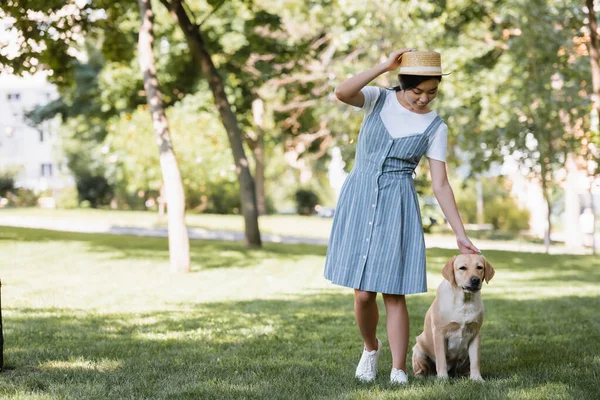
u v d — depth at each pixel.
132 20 20.81
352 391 4.55
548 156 21.84
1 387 4.63
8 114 58.34
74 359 5.66
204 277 13.35
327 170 48.88
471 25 21.33
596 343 6.78
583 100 20.81
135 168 30.58
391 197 4.80
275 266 15.70
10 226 23.98
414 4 18.66
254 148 36.41
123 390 4.62
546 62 20.69
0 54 15.07
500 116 20.12
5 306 8.91
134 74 22.92
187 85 23.09
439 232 35.06
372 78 4.70
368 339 4.99
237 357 5.91
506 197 39.47
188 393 4.57
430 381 4.86
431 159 4.90
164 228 27.42
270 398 4.45
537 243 30.55
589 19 13.15
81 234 22.47
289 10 22.23
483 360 5.92
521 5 19.80
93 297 10.14
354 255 4.80
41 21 14.95
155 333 7.16
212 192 40.25
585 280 14.79
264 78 22.41
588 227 27.45
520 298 11.08
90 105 27.38
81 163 45.22
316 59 23.19
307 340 6.92
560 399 4.32
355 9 18.83
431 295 11.41
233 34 21.05
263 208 39.72
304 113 27.39
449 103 20.28
